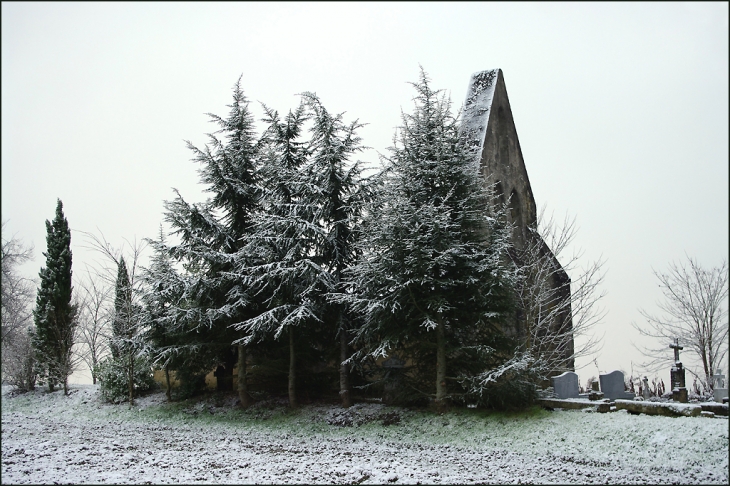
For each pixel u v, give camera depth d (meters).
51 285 29.45
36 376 29.88
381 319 17.39
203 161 22.83
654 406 14.87
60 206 30.80
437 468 12.13
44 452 14.00
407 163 18.33
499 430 15.39
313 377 22.42
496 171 25.88
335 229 20.73
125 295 26.36
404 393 18.59
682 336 30.34
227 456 13.78
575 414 15.77
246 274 20.92
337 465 12.52
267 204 21.53
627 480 10.72
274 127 22.94
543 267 24.08
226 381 24.67
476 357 17.62
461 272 17.22
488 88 27.20
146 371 25.56
